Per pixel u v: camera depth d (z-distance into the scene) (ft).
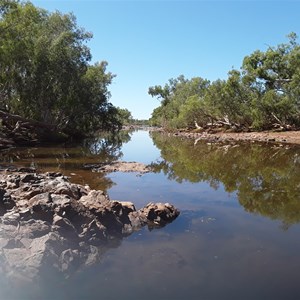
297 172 58.95
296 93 134.62
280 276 18.80
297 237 25.58
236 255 21.81
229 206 35.12
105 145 126.62
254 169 62.23
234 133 182.09
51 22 125.59
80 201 28.14
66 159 75.00
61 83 120.67
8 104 122.31
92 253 21.67
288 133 148.87
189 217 30.73
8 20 95.45
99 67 172.76
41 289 16.76
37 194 28.35
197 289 17.17
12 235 20.43
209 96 184.55
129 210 29.40
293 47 140.97
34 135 123.65
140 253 21.97
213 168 63.31
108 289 17.03
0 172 49.55
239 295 16.60
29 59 109.91
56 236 20.67
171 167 64.54
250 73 155.22
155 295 16.51
